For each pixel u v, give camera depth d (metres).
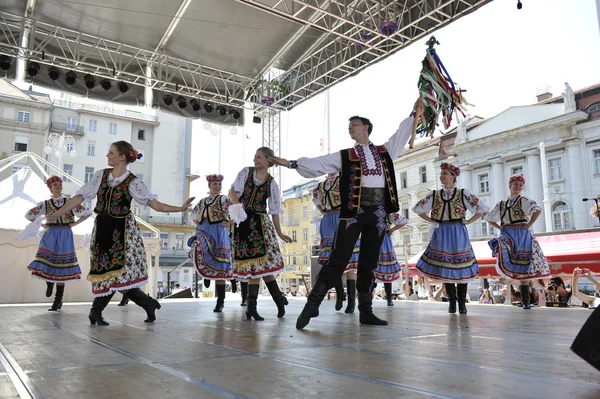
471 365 1.36
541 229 20.25
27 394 1.05
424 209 4.20
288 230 37.69
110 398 1.01
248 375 1.24
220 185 4.87
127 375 1.25
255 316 3.20
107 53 9.43
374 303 5.85
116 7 8.05
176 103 10.54
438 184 24.33
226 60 9.98
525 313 3.73
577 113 19.23
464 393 1.02
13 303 6.87
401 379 1.17
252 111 11.45
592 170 19.12
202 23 8.60
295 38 9.17
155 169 35.88
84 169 32.91
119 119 34.78
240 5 8.01
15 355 1.62
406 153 26.05
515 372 1.25
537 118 20.98
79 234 7.58
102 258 3.00
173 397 1.01
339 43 9.31
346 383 1.13
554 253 9.59
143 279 3.09
